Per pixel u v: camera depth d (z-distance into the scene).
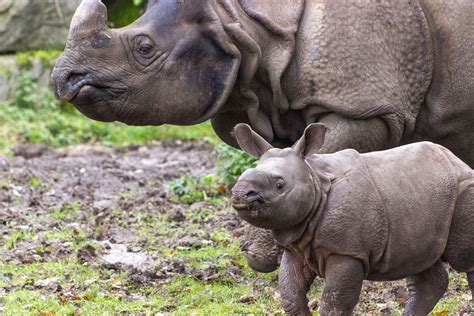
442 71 17.56
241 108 17.41
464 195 14.02
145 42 16.25
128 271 18.83
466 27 17.50
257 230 16.28
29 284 18.14
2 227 22.67
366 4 17.05
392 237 13.37
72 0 39.91
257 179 12.36
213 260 19.66
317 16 16.91
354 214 13.04
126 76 16.25
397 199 13.41
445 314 15.87
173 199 25.50
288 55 16.75
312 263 13.37
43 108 38.19
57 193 27.16
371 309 16.48
